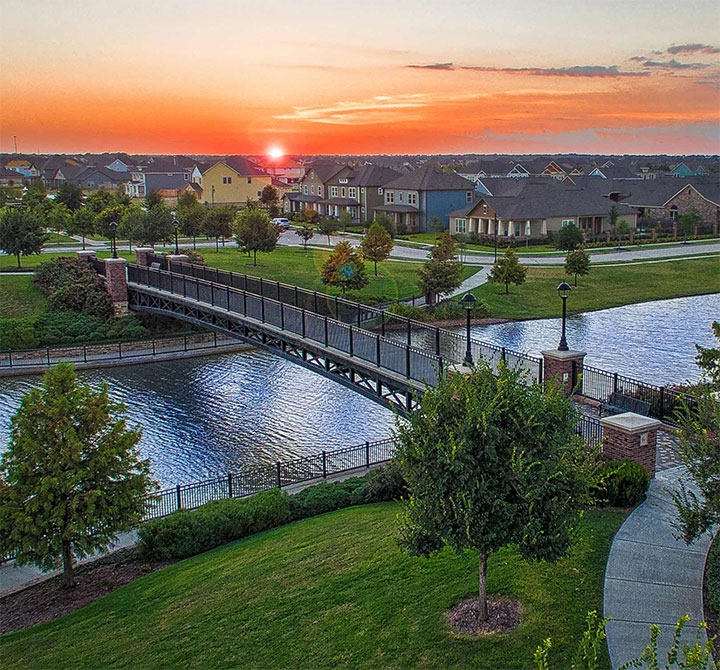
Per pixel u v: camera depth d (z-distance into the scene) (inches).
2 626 500.7
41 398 552.7
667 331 1604.3
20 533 526.6
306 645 394.9
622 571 434.6
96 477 551.5
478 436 366.3
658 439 687.1
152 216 2416.3
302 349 927.0
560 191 2977.4
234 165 4370.1
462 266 2042.3
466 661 362.6
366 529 541.0
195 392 1200.2
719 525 486.3
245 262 2217.0
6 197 3703.3
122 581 555.8
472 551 443.2
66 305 1593.3
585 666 350.9
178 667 396.5
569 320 1737.2
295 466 853.2
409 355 762.2
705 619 384.8
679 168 5816.9
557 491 367.9
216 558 545.3
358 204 3484.3
